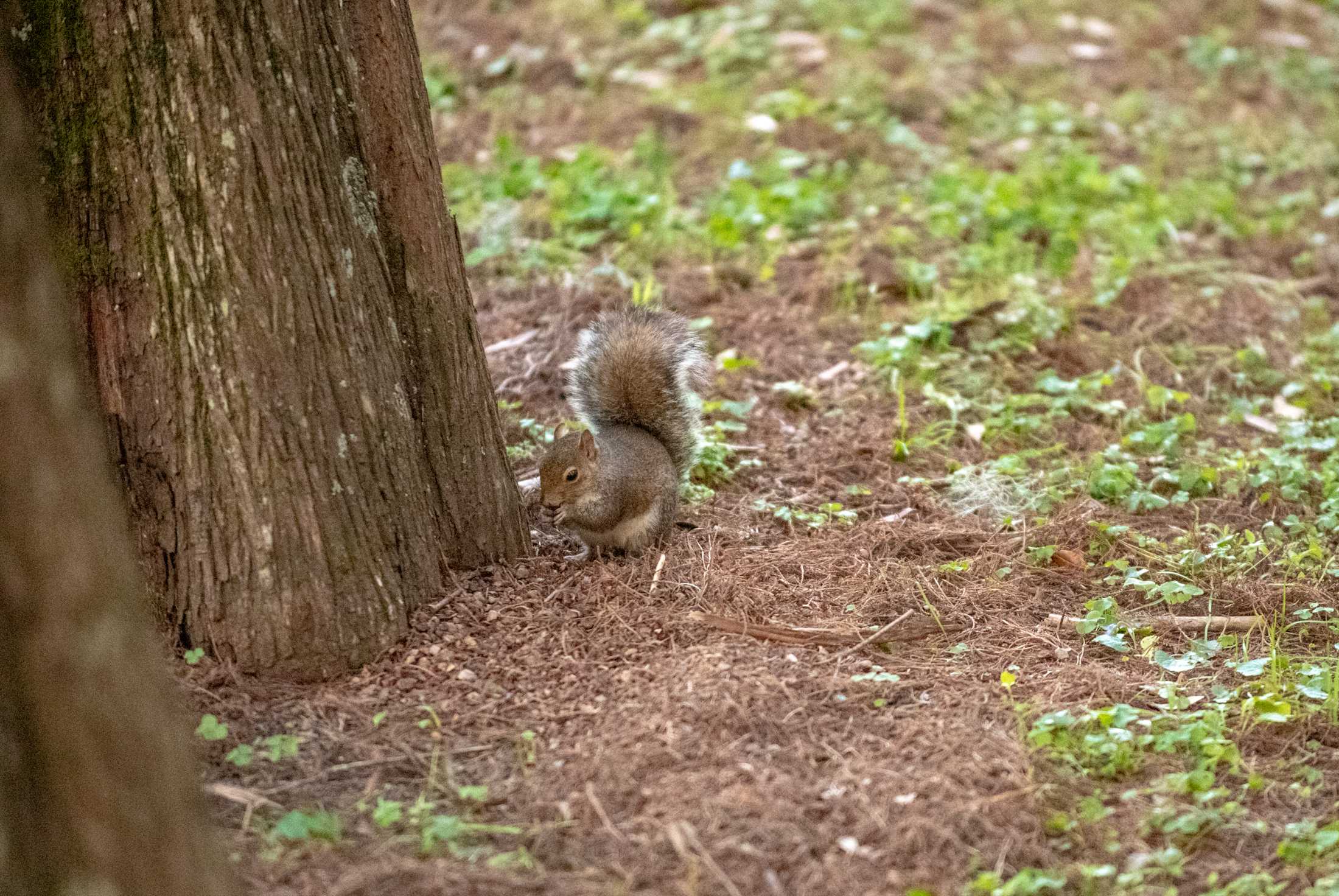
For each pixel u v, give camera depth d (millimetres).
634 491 11945
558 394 15047
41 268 5754
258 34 9023
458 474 10773
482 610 10438
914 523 12719
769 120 21312
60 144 9023
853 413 15008
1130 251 18562
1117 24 26516
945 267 18000
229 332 9109
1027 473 13781
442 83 22656
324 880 7594
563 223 18734
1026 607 11266
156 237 9031
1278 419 15086
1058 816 8312
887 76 23719
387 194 10133
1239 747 9250
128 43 8844
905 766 8758
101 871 5789
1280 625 10984
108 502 6016
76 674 5730
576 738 9055
